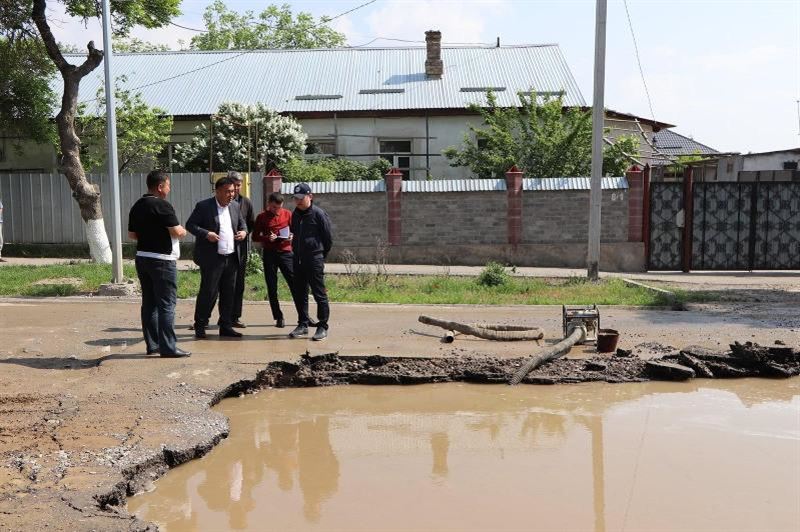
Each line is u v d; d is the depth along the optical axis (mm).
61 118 16422
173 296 7805
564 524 4363
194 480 5082
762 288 14164
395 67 28109
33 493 4379
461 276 15570
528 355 8117
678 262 18281
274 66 28469
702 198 18031
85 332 9297
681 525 4359
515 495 4805
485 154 23125
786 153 27422
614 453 5586
